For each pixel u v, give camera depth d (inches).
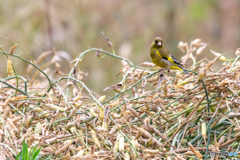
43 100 256.8
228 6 794.8
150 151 212.4
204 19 768.3
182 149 225.8
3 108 226.2
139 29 738.2
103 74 580.7
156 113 248.4
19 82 304.5
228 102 257.1
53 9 669.9
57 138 211.2
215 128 255.3
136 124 248.5
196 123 256.2
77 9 695.1
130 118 257.4
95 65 593.6
